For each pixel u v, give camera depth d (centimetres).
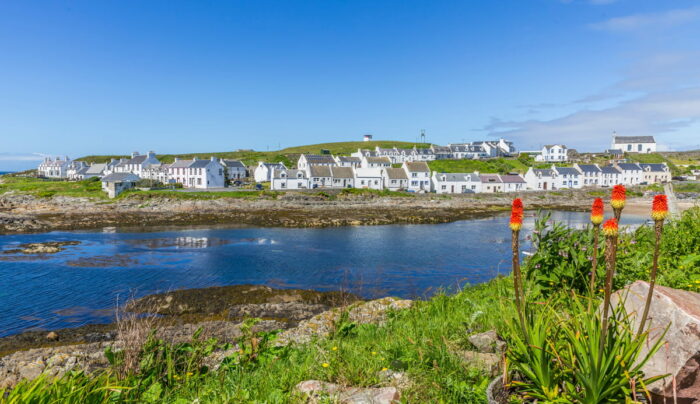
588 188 10794
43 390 417
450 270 2791
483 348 625
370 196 8281
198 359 712
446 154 15325
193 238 4162
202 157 16625
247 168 13025
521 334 445
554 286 705
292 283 2448
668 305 404
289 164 15325
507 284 1139
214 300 2023
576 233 753
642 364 352
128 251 3416
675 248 944
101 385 505
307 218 5791
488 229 4962
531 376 411
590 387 356
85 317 1808
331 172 10169
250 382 589
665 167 12481
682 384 371
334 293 2189
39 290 2222
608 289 337
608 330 375
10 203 6900
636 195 10044
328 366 603
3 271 2647
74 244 3712
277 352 729
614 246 328
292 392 529
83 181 9994
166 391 589
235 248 3612
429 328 776
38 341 1526
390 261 3086
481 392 478
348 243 3916
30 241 3884
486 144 15988
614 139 17200
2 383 1086
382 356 638
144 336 686
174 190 8312
